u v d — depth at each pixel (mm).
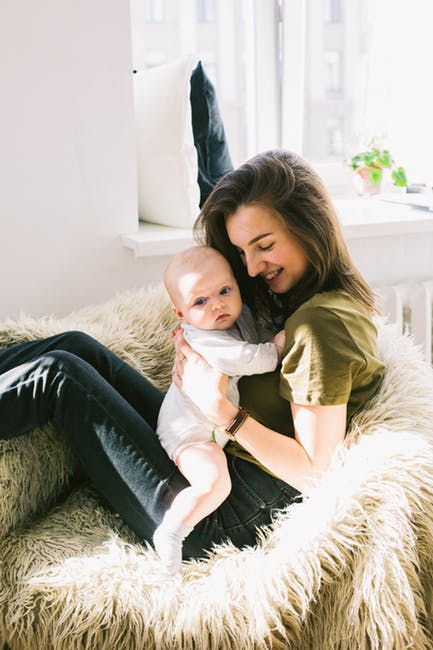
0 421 1155
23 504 1200
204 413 1114
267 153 1191
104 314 1609
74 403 1144
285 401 1168
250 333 1271
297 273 1187
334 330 1065
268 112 2332
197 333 1201
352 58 2432
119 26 1708
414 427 1137
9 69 1647
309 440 1066
